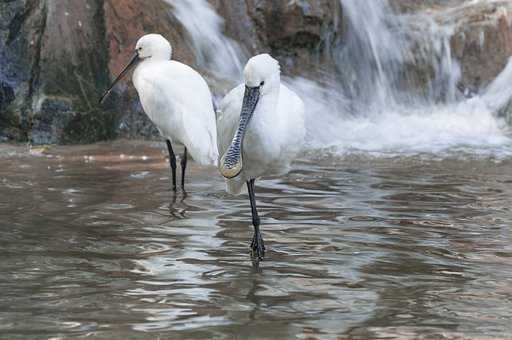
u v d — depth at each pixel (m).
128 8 18.38
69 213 11.33
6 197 12.17
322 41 21.17
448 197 12.66
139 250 9.74
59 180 13.44
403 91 21.62
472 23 22.53
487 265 9.38
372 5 22.23
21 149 16.09
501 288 8.62
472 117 20.50
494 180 14.02
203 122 12.84
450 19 22.77
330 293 8.39
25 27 17.48
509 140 18.06
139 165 14.82
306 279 8.81
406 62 21.92
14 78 17.23
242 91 9.96
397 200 12.43
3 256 9.45
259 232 9.79
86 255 9.53
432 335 7.33
